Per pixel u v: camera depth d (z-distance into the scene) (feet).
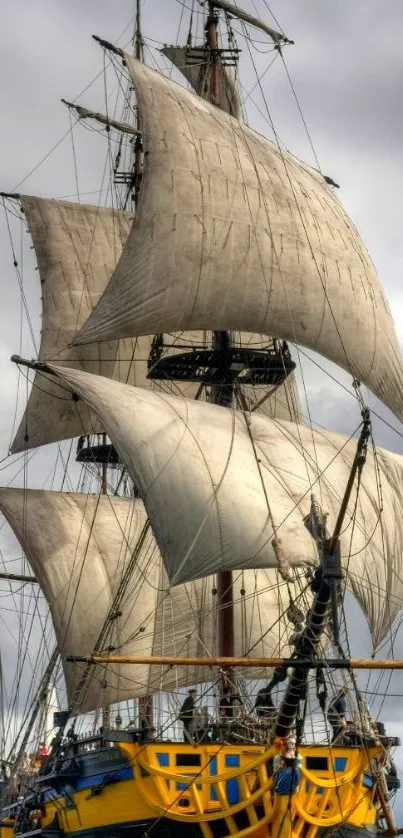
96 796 139.44
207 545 149.38
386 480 171.73
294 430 169.48
